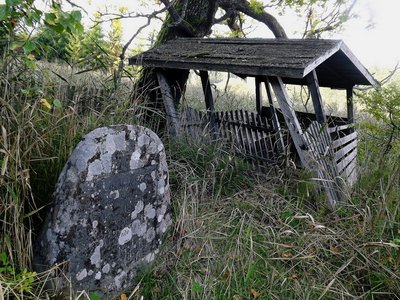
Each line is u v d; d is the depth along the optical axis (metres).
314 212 3.16
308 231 2.88
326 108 8.77
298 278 2.49
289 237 2.83
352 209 3.20
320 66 4.54
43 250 1.94
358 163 4.60
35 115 2.19
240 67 3.46
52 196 1.98
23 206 1.94
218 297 2.25
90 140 2.02
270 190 3.38
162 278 2.41
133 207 2.33
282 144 3.79
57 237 1.92
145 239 2.47
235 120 4.45
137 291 2.30
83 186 1.98
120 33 5.73
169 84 4.48
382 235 2.79
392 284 2.37
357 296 2.34
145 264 2.49
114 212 2.19
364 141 4.96
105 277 2.21
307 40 3.87
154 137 2.45
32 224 2.14
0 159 1.94
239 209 3.12
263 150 4.20
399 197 3.13
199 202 3.15
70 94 2.87
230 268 2.47
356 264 2.59
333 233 2.79
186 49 4.41
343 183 3.47
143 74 4.69
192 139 3.89
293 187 3.44
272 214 3.09
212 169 3.48
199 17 5.25
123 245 2.29
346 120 5.52
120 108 3.17
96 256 2.12
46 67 2.71
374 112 4.00
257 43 4.15
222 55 3.81
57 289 1.94
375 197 3.36
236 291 2.30
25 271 1.73
